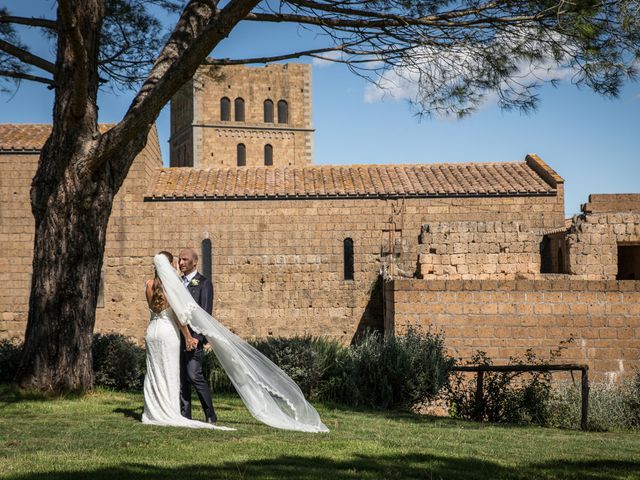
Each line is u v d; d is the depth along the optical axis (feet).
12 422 29.89
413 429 34.45
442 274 73.46
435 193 95.30
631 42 35.83
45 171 38.70
